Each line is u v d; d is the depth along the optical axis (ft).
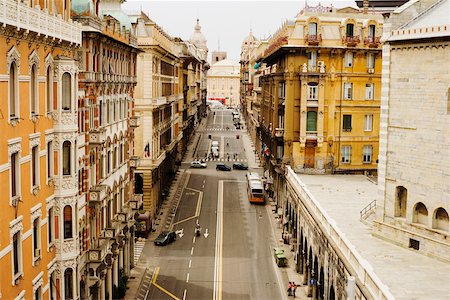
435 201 135.85
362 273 116.06
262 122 380.17
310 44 259.19
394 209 148.36
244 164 418.72
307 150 268.21
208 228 252.42
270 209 289.33
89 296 147.74
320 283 163.12
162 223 259.80
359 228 161.89
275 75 289.53
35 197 108.37
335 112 264.72
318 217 168.25
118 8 203.41
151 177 252.21
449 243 131.54
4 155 92.48
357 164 268.41
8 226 94.07
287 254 218.79
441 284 117.50
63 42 121.19
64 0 129.49
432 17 144.87
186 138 489.26
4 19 87.61
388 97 148.77
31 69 105.50
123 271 183.93
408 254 138.10
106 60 165.37
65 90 122.31
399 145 146.00
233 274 195.72
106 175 166.81
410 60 142.10
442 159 133.39
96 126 153.07
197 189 333.21
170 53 300.40
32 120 105.91
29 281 104.68
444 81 132.77
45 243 114.83
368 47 261.85
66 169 123.65
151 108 248.93
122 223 179.32
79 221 138.62
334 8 285.02
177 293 177.58
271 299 173.88
